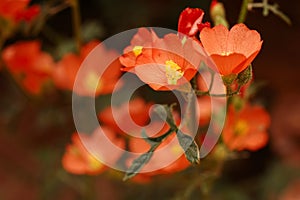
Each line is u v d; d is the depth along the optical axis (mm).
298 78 1186
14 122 901
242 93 615
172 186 807
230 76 550
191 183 681
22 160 1083
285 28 1261
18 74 774
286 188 1016
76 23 726
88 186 761
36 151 911
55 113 806
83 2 1193
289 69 1197
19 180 1050
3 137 1108
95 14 1199
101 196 948
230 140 648
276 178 1026
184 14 549
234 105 641
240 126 652
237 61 540
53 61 818
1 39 729
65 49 809
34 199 1023
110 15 1162
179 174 676
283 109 1131
